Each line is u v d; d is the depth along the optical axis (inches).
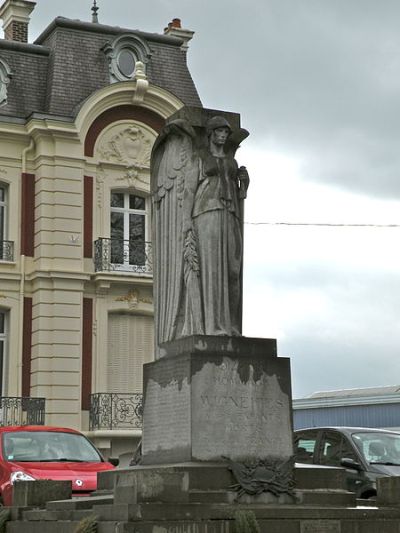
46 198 1330.0
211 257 481.7
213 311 477.7
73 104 1365.7
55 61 1379.2
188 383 451.2
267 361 463.2
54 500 494.3
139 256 1371.8
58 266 1318.9
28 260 1327.5
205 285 480.7
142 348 1357.0
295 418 1594.5
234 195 492.1
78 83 1380.4
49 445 690.8
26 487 497.0
